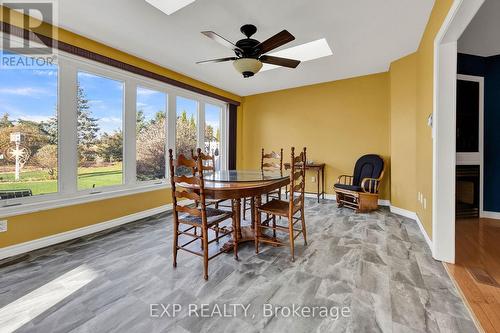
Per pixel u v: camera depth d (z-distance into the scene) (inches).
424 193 109.0
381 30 108.4
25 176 97.6
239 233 104.0
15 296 65.6
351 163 180.9
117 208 128.0
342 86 182.7
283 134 212.7
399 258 87.3
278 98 214.2
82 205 112.7
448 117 83.4
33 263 84.6
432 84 93.0
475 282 71.5
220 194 84.5
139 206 139.9
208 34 85.9
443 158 84.2
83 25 103.0
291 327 53.8
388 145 166.4
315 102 195.2
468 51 132.0
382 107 167.8
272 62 108.9
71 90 110.3
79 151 115.6
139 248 98.0
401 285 70.1
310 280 73.2
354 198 158.6
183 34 111.2
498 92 135.1
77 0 85.8
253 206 116.0
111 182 129.0
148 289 69.0
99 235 113.0
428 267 80.7
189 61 143.9
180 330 53.1
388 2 88.0
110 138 128.6
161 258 89.0
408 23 102.3
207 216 86.7
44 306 61.4
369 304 61.6
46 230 100.5
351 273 77.0
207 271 74.9
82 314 58.4
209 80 182.4
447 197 84.0
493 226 124.4
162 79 150.7
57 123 106.4
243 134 236.5
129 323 55.3
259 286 70.2
